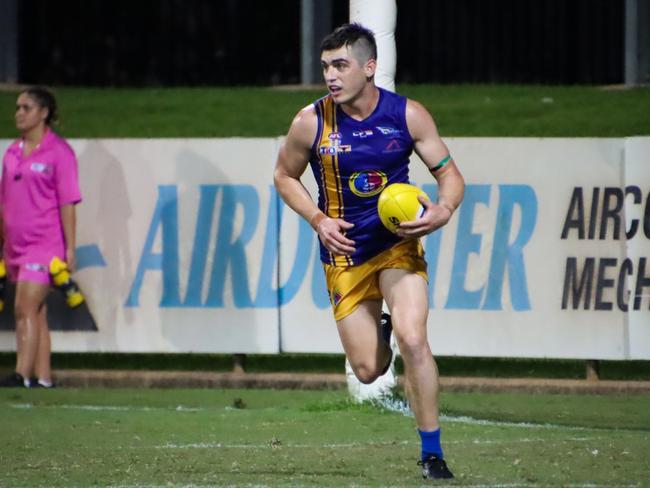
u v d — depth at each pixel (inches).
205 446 960.3
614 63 2544.3
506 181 1307.8
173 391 1371.8
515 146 1305.4
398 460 883.4
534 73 2583.7
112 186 1370.6
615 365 1485.0
